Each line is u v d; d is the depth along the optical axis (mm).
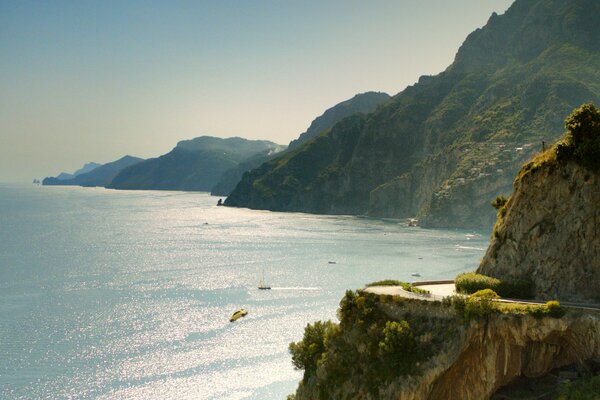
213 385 81188
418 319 35062
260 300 131500
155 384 81562
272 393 78188
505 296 37250
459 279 40281
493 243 41125
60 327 108312
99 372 85812
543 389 31125
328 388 37031
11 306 124062
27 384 81188
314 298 133250
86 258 195000
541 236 37406
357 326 37438
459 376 32375
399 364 33688
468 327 32312
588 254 35031
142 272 166875
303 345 44062
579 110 37281
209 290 142125
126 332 105688
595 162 35594
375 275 161625
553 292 35938
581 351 30859
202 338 102500
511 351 31750
